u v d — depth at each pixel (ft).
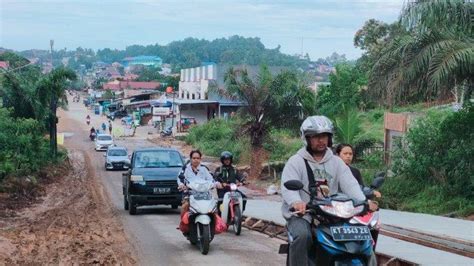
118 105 377.71
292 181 20.24
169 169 64.28
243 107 108.17
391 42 59.88
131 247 41.78
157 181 62.18
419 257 32.89
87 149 206.39
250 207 63.57
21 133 100.37
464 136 62.39
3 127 92.99
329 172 21.50
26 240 45.32
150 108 321.73
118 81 556.51
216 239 45.16
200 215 39.32
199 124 221.25
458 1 56.70
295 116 107.65
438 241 39.19
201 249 38.81
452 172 62.69
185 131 240.94
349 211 19.62
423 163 65.62
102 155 185.06
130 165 66.03
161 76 575.79
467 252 35.12
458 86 58.54
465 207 57.62
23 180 87.20
